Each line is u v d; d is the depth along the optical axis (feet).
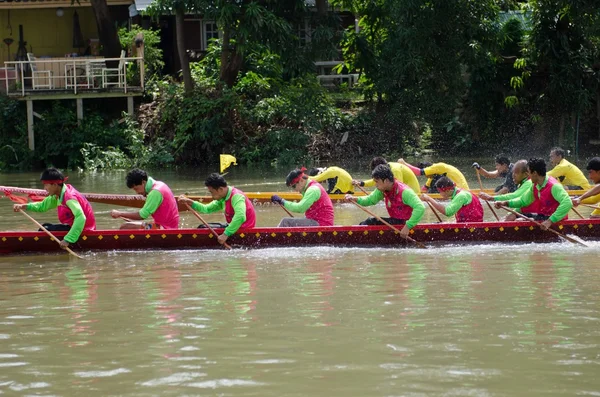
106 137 99.19
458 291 31.86
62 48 115.75
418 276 34.91
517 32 106.32
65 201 41.19
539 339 25.41
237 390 21.59
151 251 41.91
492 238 43.04
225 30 96.37
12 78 106.11
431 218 53.01
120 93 100.94
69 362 24.06
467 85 106.42
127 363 23.84
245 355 24.31
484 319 27.73
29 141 98.58
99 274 36.50
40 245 41.63
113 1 114.52
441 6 96.53
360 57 103.65
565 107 102.17
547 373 22.52
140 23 118.73
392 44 99.71
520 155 101.86
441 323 27.30
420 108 100.83
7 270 37.73
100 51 110.93
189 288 33.19
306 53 97.50
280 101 100.94
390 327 26.94
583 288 32.07
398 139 103.86
